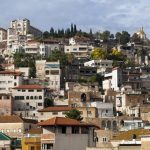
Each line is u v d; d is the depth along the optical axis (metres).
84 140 128.12
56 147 125.00
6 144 147.38
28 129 194.88
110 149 117.56
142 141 105.38
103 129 178.62
